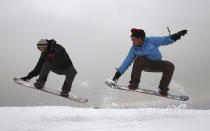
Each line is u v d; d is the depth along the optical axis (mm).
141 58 4375
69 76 5094
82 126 2908
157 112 3547
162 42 4367
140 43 4301
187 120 3104
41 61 5133
